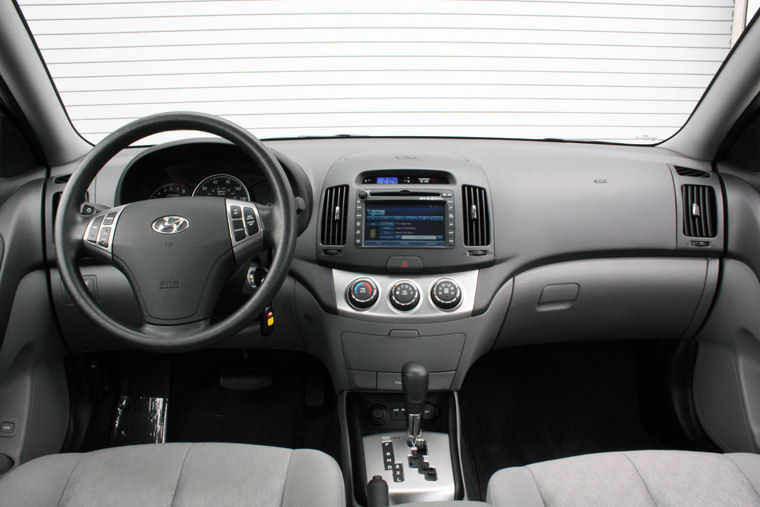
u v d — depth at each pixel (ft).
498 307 4.43
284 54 7.66
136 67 7.53
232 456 3.20
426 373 4.08
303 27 7.63
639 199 4.64
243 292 3.58
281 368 6.12
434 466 4.39
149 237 3.06
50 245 4.53
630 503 2.89
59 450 4.92
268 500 2.89
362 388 4.54
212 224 3.11
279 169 3.11
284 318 4.58
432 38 7.75
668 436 5.57
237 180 4.41
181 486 2.96
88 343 4.88
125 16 7.43
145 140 6.15
